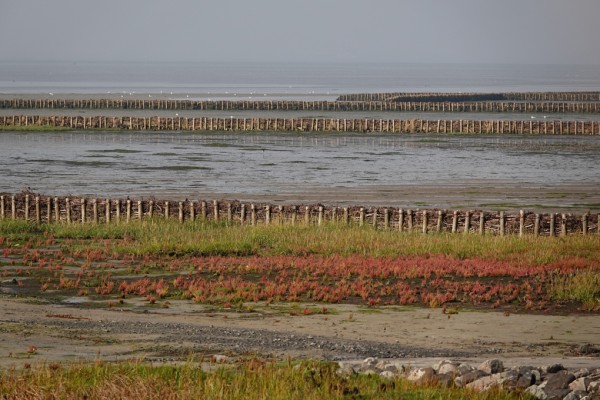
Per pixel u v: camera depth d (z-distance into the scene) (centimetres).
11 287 7800
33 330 5962
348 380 4262
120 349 5406
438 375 4372
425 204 13875
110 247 9781
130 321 6444
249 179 16712
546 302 7444
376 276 8450
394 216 11531
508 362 5150
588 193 15350
